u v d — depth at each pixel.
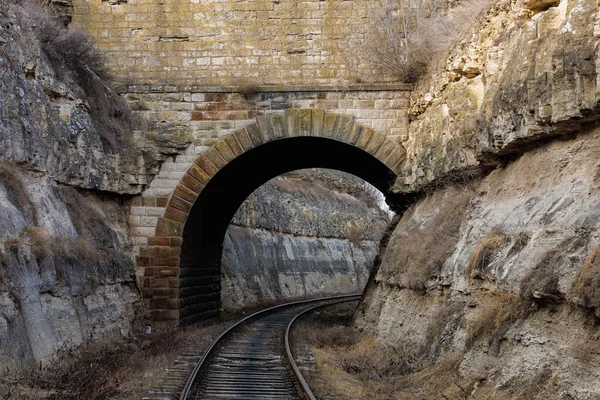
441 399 10.41
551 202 10.09
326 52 21.84
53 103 17.14
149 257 21.31
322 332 21.22
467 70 15.36
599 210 8.57
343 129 21.45
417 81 20.84
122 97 21.62
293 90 21.59
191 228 22.66
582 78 9.40
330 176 66.81
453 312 12.30
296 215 50.53
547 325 8.67
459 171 15.55
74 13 22.22
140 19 22.12
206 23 22.06
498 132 12.30
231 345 18.86
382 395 11.24
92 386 11.26
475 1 17.06
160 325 21.11
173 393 11.42
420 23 21.12
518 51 11.90
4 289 11.70
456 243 14.03
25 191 14.34
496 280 10.77
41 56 16.73
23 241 12.97
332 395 11.31
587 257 8.12
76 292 15.09
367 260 60.31
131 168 21.19
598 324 7.66
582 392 7.42
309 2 21.95
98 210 19.52
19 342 11.57
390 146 21.31
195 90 21.64
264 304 38.03
